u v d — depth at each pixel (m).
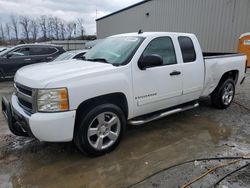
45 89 3.04
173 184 2.92
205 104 6.32
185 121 5.09
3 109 4.12
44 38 51.94
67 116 3.12
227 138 4.24
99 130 3.54
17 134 3.74
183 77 4.50
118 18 26.72
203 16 14.88
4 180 3.06
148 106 4.08
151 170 3.23
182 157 3.56
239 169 3.20
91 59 4.29
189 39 4.77
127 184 2.95
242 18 12.42
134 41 4.12
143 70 3.88
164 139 4.20
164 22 18.86
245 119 5.21
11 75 11.05
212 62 5.17
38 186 2.94
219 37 13.88
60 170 3.27
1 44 46.53
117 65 3.71
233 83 5.95
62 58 7.96
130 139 4.21
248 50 11.28
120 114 3.71
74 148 3.88
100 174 3.16
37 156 3.65
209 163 3.37
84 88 3.23
